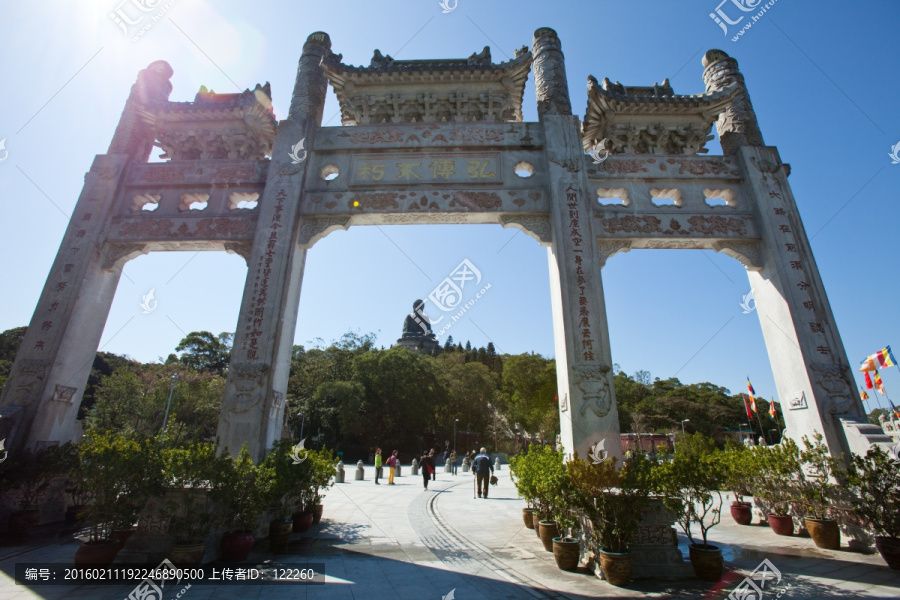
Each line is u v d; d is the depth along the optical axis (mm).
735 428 66375
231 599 6520
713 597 6906
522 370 64750
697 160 14617
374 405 54062
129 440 8617
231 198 14469
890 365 26547
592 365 11594
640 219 13602
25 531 10219
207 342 62219
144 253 14234
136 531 8406
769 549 9930
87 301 13242
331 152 14742
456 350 93125
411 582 7453
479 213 13672
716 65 16312
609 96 14711
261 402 11516
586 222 13180
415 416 53500
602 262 13250
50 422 11969
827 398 11531
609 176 14234
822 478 10711
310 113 15070
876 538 8711
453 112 15867
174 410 42844
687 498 9531
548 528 9758
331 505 16094
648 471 8125
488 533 11594
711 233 13484
